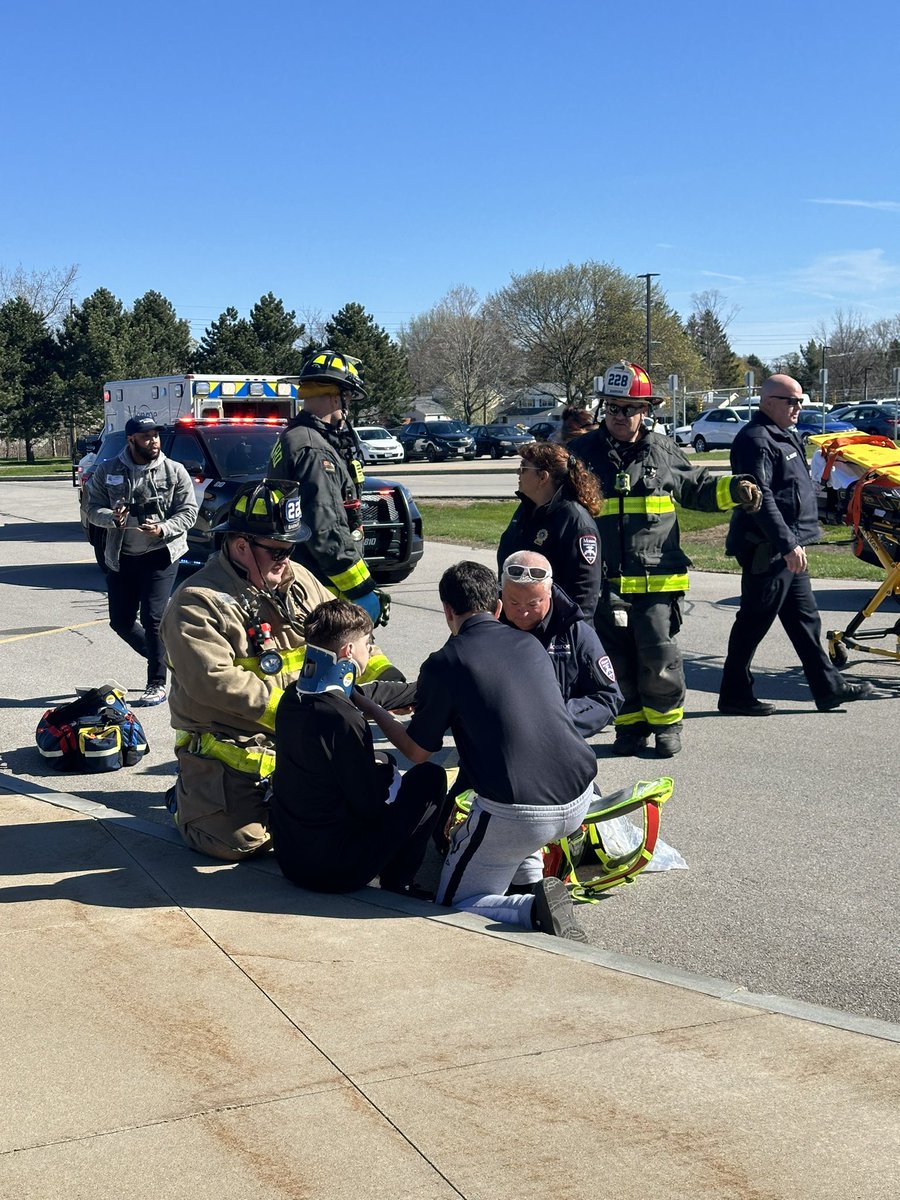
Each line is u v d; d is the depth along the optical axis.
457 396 83.19
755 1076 3.01
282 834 4.38
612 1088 2.95
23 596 12.86
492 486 30.72
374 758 4.33
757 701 7.58
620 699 5.05
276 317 66.00
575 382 71.00
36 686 8.48
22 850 4.87
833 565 14.02
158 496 7.82
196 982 3.60
